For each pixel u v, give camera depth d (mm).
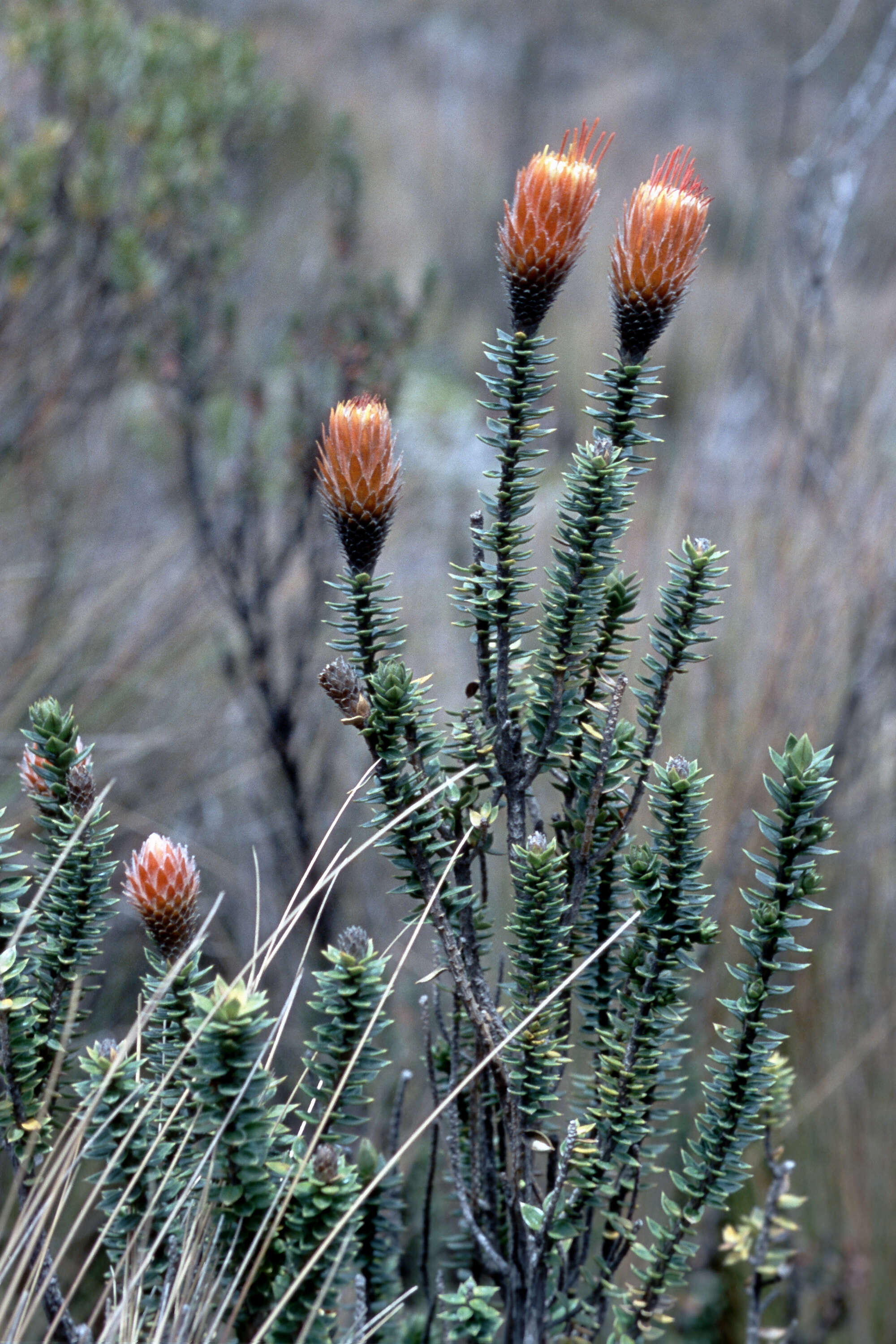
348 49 11266
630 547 3189
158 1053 1058
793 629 2889
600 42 14070
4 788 2609
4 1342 904
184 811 3039
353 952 995
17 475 3275
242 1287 978
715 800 2662
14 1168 953
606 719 1007
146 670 3207
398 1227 1129
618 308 944
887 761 2875
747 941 952
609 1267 1099
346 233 3855
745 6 14711
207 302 3424
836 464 3236
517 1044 1004
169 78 3852
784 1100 1312
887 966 2590
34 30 3439
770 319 3883
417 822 937
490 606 976
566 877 1074
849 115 4121
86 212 3230
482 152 9312
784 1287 2117
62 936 1010
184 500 3402
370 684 935
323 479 917
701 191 948
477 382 6242
